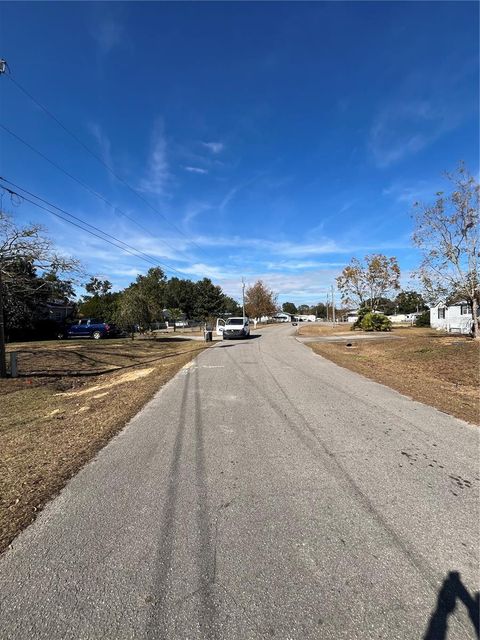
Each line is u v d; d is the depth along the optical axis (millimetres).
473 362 11711
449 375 10383
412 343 18531
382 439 5195
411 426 5805
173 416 6512
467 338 18266
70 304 38594
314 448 4855
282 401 7547
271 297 79688
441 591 2314
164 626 2072
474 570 2508
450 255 17625
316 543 2812
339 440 5164
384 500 3477
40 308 27578
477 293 17844
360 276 47312
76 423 6250
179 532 2973
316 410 6816
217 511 3293
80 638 2010
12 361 11844
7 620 2133
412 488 3715
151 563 2602
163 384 9641
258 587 2357
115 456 4648
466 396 7930
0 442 5453
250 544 2809
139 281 66688
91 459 4562
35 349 18109
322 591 2318
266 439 5230
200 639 1983
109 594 2318
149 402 7602
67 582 2430
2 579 2471
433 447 4871
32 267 18641
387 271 46438
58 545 2826
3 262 17344
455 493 3609
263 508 3340
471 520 3129
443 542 2822
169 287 80250
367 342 22984
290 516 3203
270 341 26906
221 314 80750
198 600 2258
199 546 2787
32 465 4430
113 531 3000
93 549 2768
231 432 5566
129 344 23094
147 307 26922
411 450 4766
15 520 3188
